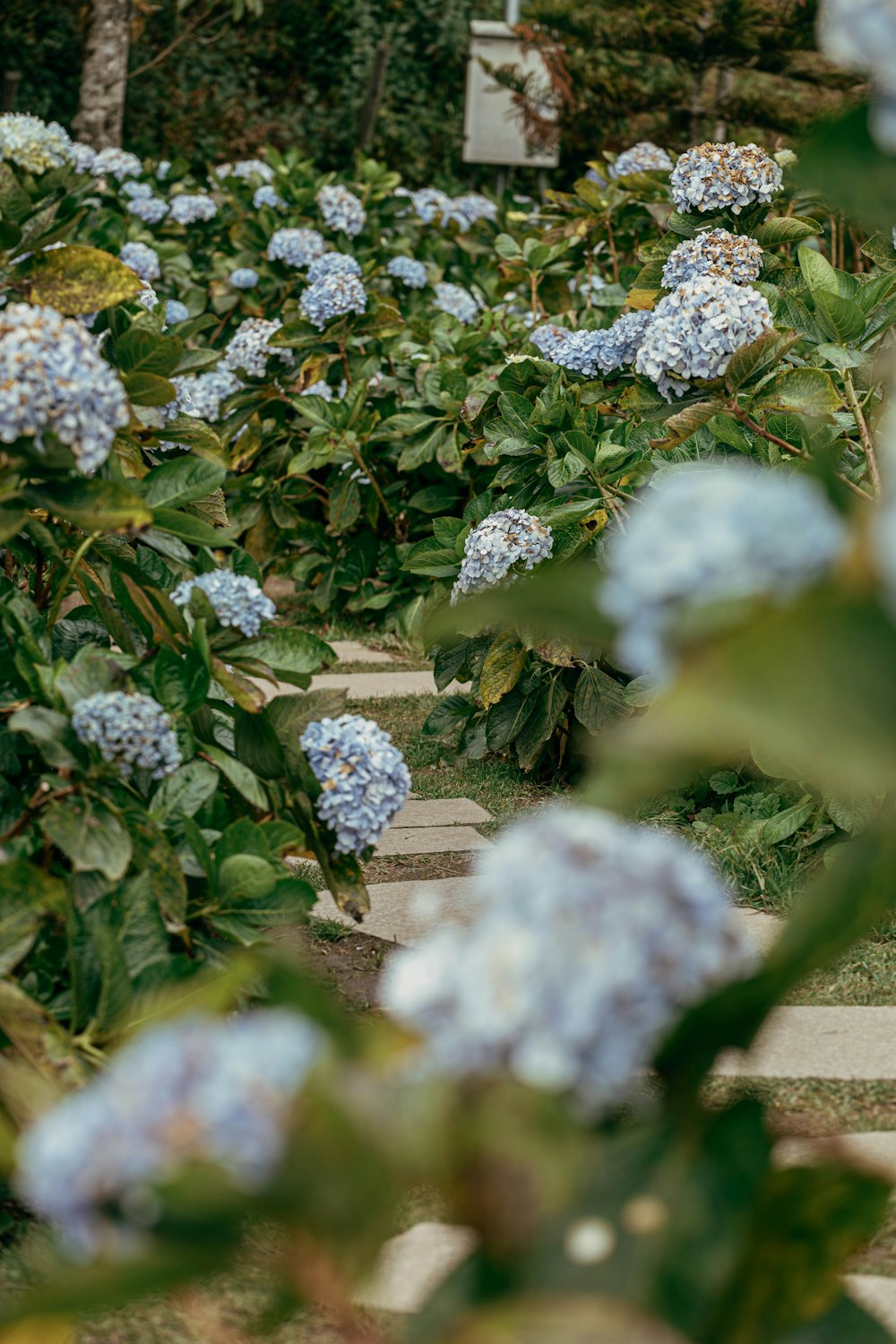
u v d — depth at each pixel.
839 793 3.97
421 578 7.19
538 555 4.64
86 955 2.06
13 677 2.70
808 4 11.25
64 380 2.16
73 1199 0.96
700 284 4.02
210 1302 2.16
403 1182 1.00
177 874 2.39
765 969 1.03
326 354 7.46
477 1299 1.02
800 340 4.32
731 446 4.50
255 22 16.00
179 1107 0.95
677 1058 1.08
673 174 5.30
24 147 4.78
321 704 2.93
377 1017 3.12
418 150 16.89
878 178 1.14
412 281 9.30
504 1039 1.00
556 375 5.28
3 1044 2.15
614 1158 1.07
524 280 8.44
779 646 0.92
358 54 16.44
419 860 4.30
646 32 11.75
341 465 7.39
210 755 2.78
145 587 2.81
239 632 2.86
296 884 2.54
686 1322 1.00
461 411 6.49
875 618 0.92
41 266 2.90
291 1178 0.95
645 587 1.00
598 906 1.02
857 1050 3.08
